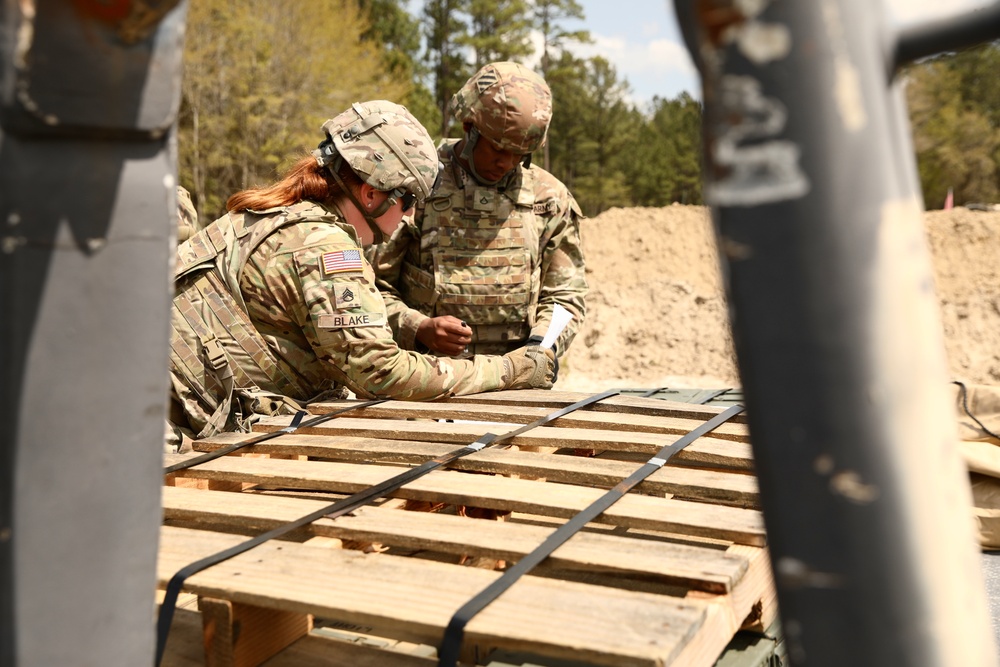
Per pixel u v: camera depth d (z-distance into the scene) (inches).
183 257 91.2
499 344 131.8
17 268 25.1
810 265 18.9
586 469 67.4
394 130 96.1
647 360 491.2
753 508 60.7
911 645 19.9
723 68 18.9
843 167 18.5
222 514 60.6
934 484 19.7
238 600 46.4
